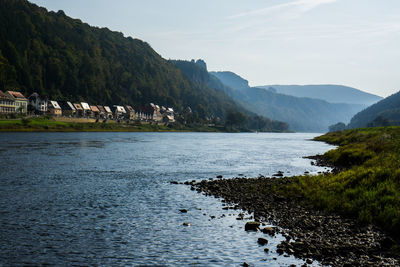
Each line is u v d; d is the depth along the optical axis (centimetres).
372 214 1962
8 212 2131
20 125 14100
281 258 1455
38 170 3975
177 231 1830
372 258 1423
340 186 2584
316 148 9225
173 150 7594
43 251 1530
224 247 1597
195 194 2791
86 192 2812
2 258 1441
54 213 2142
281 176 3916
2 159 4919
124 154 6272
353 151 5000
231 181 3366
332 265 1366
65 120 18200
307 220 1967
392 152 3991
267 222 1964
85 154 6012
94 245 1617
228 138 16412
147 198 2631
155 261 1445
